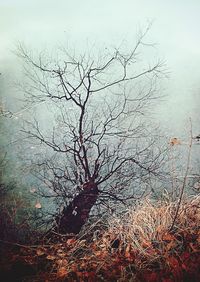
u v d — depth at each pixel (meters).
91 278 5.46
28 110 13.48
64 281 5.64
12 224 8.27
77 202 7.92
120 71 13.63
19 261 6.56
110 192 8.44
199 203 6.43
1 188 10.23
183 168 10.80
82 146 8.44
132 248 5.87
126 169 9.56
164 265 5.20
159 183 9.34
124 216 7.02
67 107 11.84
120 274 5.40
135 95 12.78
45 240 7.49
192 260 5.10
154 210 6.39
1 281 6.02
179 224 5.88
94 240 6.61
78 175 8.75
